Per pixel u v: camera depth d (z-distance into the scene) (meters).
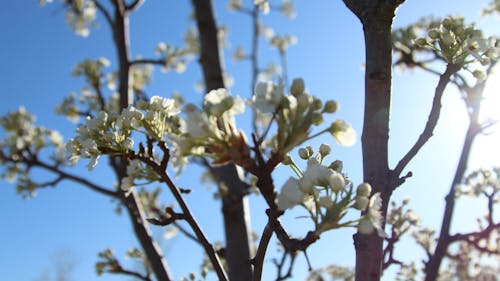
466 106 0.59
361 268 0.33
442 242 0.59
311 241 0.26
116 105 1.14
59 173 0.97
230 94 0.27
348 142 0.27
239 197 0.75
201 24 0.88
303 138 0.26
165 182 0.35
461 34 0.37
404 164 0.34
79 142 0.36
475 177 0.68
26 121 1.10
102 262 0.80
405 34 0.79
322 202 0.26
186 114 0.26
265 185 0.26
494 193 0.66
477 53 0.37
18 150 1.05
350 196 0.27
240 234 0.73
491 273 0.87
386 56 0.36
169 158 0.35
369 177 0.34
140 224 0.78
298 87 0.26
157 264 0.77
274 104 0.26
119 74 0.90
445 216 0.60
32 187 1.00
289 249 0.26
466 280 0.86
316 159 0.34
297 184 0.27
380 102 0.35
